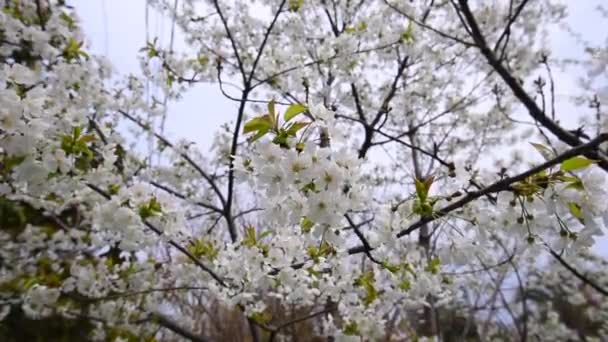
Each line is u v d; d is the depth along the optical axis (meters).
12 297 3.38
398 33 4.33
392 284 2.66
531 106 2.75
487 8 4.89
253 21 4.66
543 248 1.66
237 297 2.83
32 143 1.74
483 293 8.07
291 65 4.54
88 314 3.56
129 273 3.44
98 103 3.26
